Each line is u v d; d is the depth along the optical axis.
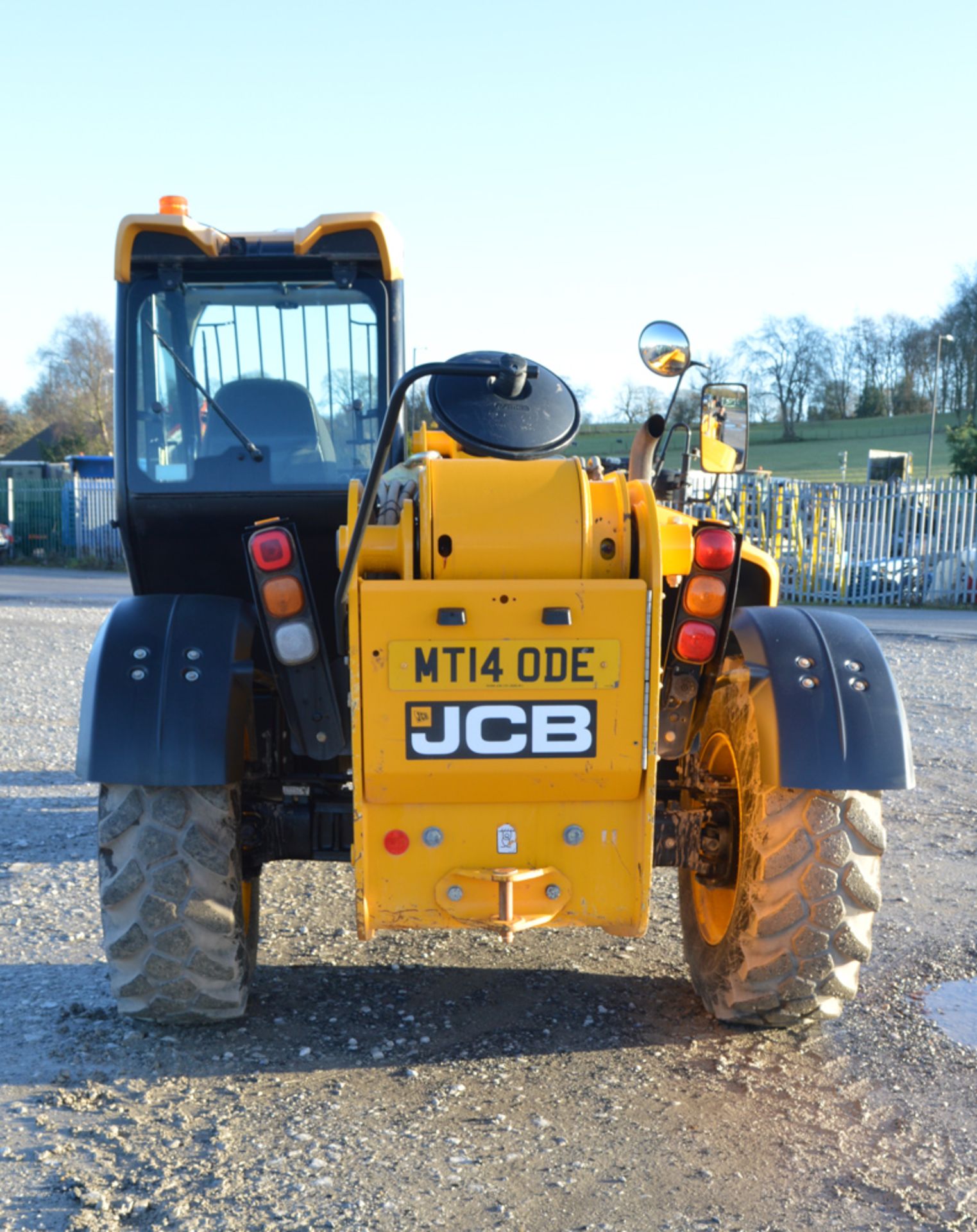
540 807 3.49
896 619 18.84
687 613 3.52
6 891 5.61
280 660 3.60
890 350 82.25
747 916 3.80
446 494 3.37
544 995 4.39
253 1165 3.14
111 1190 3.01
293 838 4.07
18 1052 3.84
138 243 4.41
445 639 3.31
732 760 4.12
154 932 3.75
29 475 37.62
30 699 11.01
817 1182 3.09
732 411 4.22
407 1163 3.16
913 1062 3.82
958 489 22.34
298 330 4.57
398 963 4.73
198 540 4.64
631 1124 3.40
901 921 5.21
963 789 7.70
